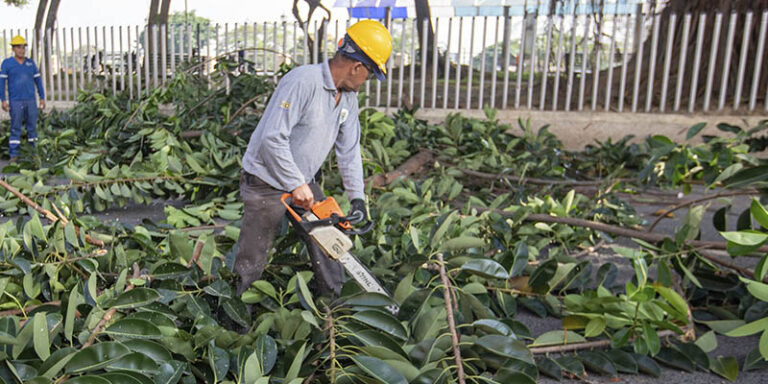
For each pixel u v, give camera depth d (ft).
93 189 17.08
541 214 14.24
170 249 9.47
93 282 8.10
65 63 40.50
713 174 16.06
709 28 30.78
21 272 9.06
